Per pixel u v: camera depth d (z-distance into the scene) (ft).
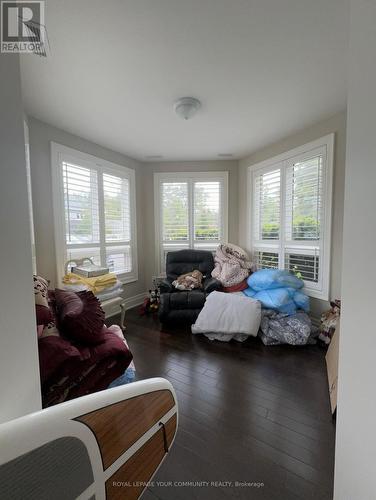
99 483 1.67
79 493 1.56
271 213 10.82
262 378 6.16
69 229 9.27
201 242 13.20
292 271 9.96
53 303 5.55
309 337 7.87
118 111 7.49
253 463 3.89
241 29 4.46
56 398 3.92
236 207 12.89
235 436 4.41
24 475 1.33
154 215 13.12
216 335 8.38
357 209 2.40
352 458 2.57
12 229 2.28
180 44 4.81
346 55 5.15
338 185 8.04
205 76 5.83
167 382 2.47
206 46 4.87
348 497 2.64
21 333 2.39
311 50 5.00
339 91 6.53
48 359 3.76
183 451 4.11
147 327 9.62
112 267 11.40
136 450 1.98
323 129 8.34
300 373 6.37
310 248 9.12
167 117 7.90
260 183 11.33
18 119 2.36
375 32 2.14
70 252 9.39
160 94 6.59
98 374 4.40
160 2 3.93
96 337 4.60
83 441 1.60
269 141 10.14
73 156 9.25
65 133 8.96
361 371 2.43
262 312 8.43
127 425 1.93
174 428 2.47
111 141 10.02
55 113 7.63
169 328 9.51
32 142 7.94
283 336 7.73
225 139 9.87
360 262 2.39
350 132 2.44
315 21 4.30
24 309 2.43
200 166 12.80
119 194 11.58
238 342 8.20
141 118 7.97
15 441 1.30
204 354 7.41
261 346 7.90
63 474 1.49
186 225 13.14
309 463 3.89
